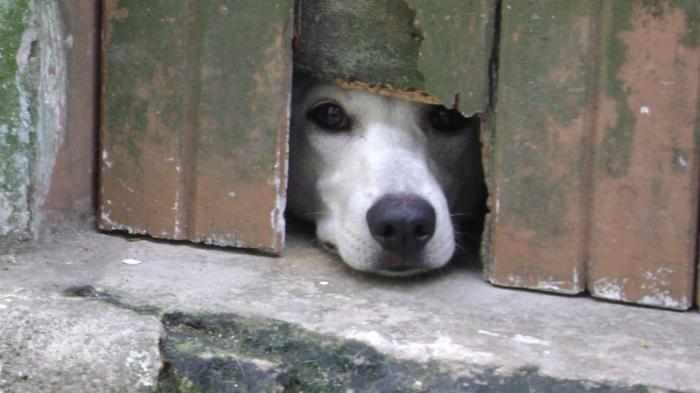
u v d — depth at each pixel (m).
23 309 3.11
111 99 3.70
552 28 3.29
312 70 3.75
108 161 3.74
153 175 3.71
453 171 4.07
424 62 3.48
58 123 3.56
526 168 3.39
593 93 3.30
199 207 3.70
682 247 3.29
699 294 3.31
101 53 3.70
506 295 3.44
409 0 3.45
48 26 3.43
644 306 3.36
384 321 3.20
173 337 3.12
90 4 3.64
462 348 3.02
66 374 2.98
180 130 3.65
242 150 3.63
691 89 3.20
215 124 3.63
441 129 3.97
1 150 3.45
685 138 3.23
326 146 3.89
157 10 3.60
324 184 3.89
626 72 3.24
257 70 3.57
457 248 3.94
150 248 3.68
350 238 3.60
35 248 3.55
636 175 3.29
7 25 3.36
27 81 3.40
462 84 3.43
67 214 3.68
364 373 3.02
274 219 3.65
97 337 3.02
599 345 3.08
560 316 3.28
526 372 2.93
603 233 3.35
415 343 3.05
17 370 3.00
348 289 3.47
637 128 3.26
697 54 3.18
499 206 3.45
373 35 3.64
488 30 3.38
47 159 3.53
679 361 2.98
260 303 3.28
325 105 3.90
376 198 3.58
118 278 3.41
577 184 3.36
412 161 3.73
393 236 3.50
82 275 3.41
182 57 3.61
